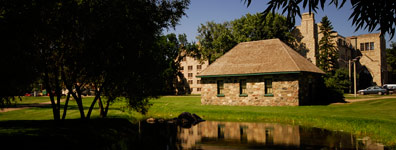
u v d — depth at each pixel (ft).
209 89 95.76
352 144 33.76
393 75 242.99
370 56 223.10
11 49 22.18
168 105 93.81
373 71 200.03
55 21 29.73
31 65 26.50
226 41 158.92
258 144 34.63
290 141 36.22
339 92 91.50
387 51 232.12
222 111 71.05
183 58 253.85
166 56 217.77
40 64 32.40
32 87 33.60
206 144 35.19
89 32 32.94
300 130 45.37
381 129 40.32
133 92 48.60
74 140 31.09
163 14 40.50
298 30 185.16
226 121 59.26
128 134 42.37
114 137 37.99
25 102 108.37
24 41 23.86
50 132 31.30
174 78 243.60
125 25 35.99
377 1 17.51
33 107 79.82
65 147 28.58
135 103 51.29
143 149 32.45
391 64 223.51
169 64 221.87
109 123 43.37
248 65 90.79
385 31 18.30
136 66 41.37
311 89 90.74
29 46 25.02
